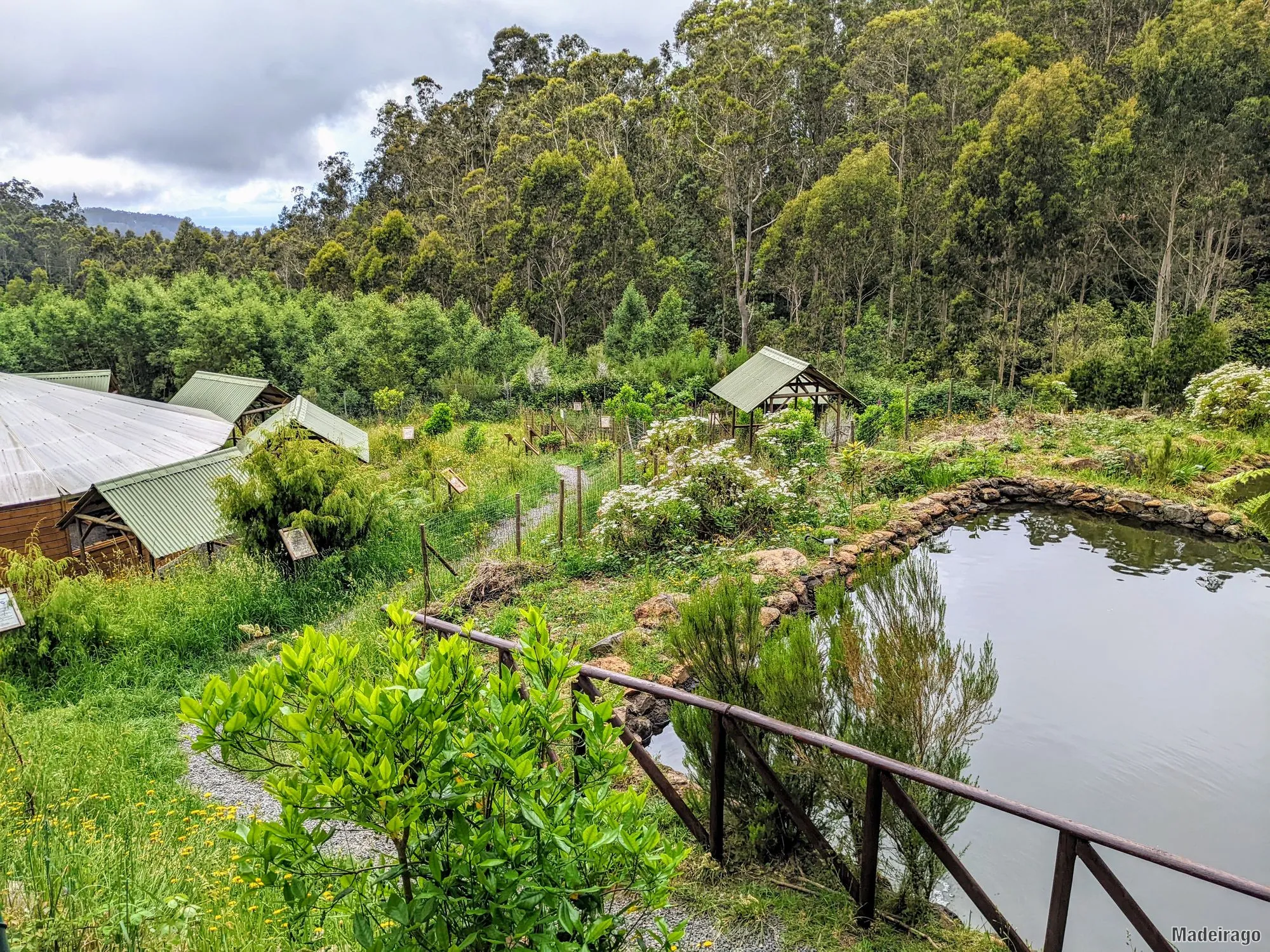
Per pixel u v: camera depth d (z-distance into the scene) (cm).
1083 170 3027
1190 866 267
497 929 228
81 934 327
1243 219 3066
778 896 410
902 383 3109
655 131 4912
